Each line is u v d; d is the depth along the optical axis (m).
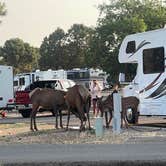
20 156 13.26
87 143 16.05
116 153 13.38
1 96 35.34
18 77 49.47
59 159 12.53
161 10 54.38
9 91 35.81
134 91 22.39
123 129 20.02
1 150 14.62
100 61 52.59
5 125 24.72
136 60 22.44
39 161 12.24
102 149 14.34
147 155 12.83
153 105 21.48
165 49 21.02
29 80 48.56
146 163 11.59
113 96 19.06
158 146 14.62
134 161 11.80
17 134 19.56
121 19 52.94
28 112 33.09
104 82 51.19
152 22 53.81
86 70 51.84
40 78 48.31
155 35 21.50
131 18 51.81
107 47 52.53
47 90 21.23
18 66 123.94
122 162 11.69
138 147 14.50
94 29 53.97
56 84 31.69
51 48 120.44
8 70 35.91
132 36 22.73
